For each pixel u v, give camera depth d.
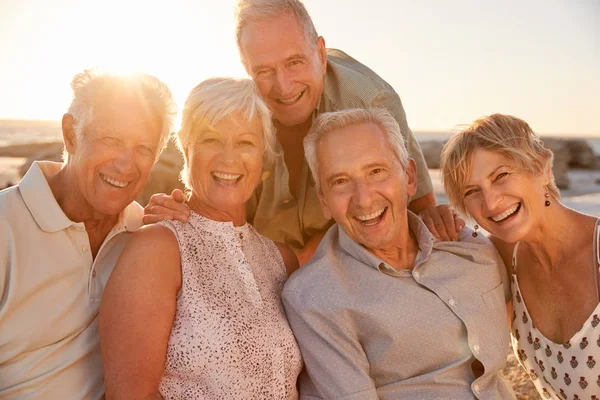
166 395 2.21
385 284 2.49
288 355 2.41
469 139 2.44
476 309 2.49
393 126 2.55
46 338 2.17
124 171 2.19
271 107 3.25
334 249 2.69
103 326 2.15
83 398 2.25
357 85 3.33
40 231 2.18
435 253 2.60
